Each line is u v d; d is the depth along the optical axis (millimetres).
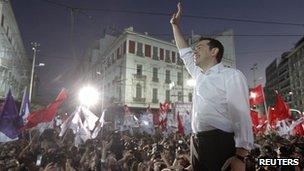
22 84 60625
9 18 41812
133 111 42344
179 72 48781
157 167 7887
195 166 1947
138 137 17609
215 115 1873
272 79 96188
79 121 13992
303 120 18453
